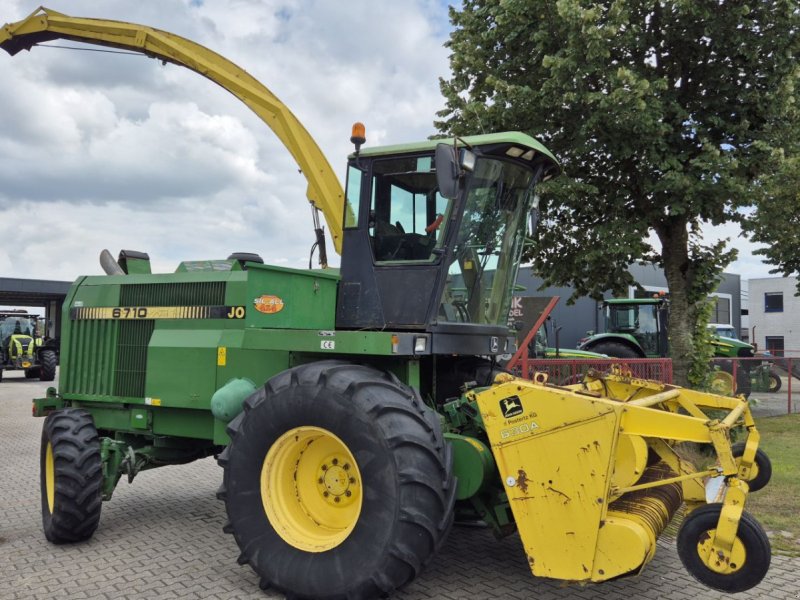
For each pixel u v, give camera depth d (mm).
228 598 3941
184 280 5316
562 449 3373
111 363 5617
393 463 3543
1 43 8406
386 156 4543
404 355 4188
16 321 23719
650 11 8500
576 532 3332
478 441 4039
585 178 9148
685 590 3998
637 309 15242
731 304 39750
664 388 4395
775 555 4621
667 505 3838
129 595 3992
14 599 3936
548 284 10031
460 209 4324
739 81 8633
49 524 4961
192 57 7395
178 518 5770
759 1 8102
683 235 9359
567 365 8719
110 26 7883
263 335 4344
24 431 11148
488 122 8938
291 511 3988
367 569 3533
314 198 6461
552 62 8055
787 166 8039
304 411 3818
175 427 5273
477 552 4727
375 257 4594
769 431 10586
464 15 9508
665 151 8430
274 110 6875
